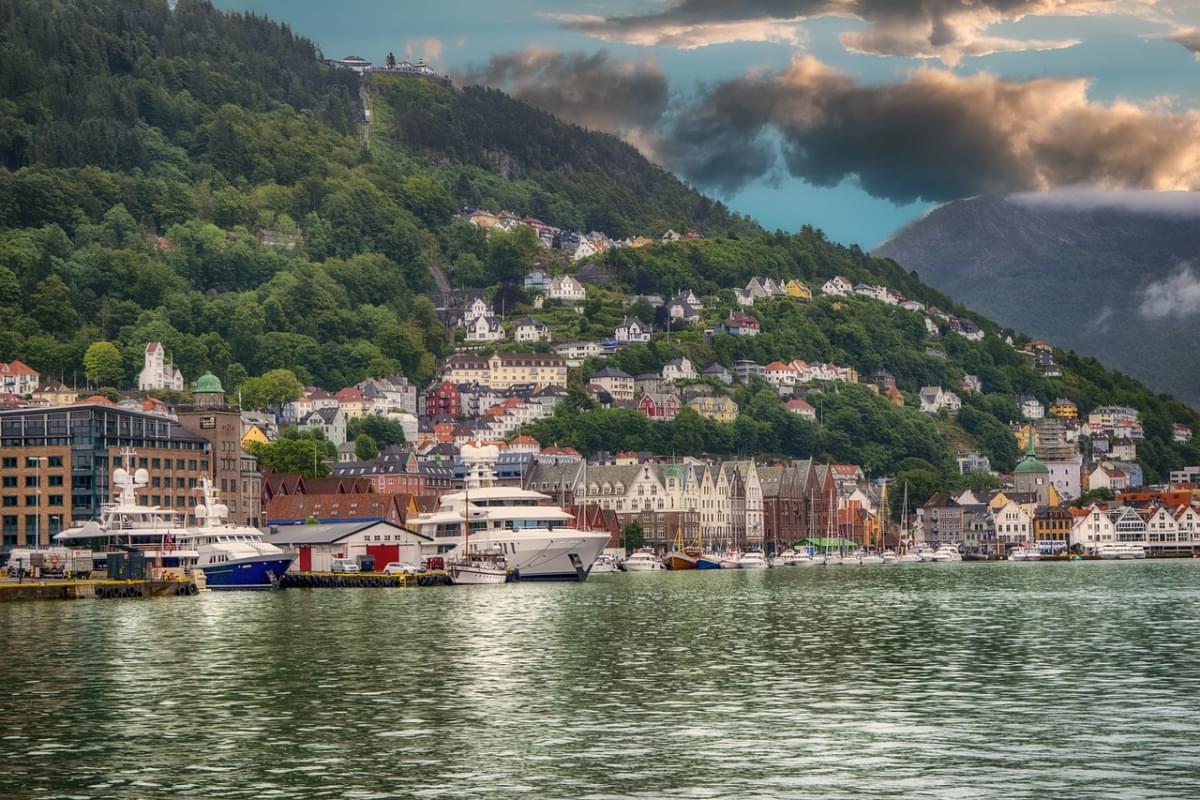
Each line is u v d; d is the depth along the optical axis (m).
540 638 156.50
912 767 87.44
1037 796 80.75
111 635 161.38
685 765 88.31
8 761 90.56
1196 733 97.06
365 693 115.06
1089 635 159.12
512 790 82.81
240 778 85.88
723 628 168.62
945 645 148.62
